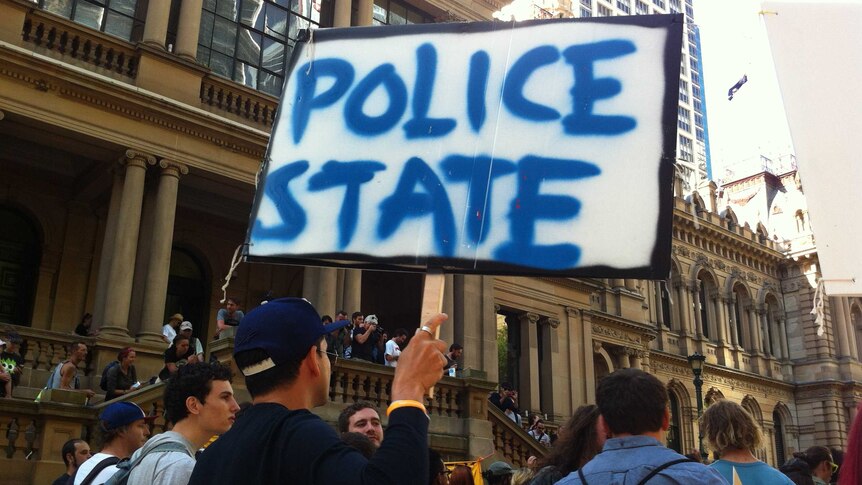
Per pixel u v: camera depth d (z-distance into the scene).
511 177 3.28
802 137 4.25
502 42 3.53
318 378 2.50
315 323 2.51
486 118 3.40
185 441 3.66
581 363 27.59
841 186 4.12
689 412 35.94
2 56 13.95
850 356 43.53
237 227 20.12
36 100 14.40
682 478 2.64
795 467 5.66
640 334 32.78
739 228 43.00
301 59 3.68
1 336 12.89
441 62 3.54
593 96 3.35
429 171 3.35
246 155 16.98
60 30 15.17
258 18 18.95
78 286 17.30
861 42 4.34
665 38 3.38
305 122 3.56
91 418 9.68
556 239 3.16
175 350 11.67
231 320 12.73
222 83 17.23
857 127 4.21
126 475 3.51
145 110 15.64
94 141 15.15
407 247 3.23
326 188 3.41
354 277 17.97
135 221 15.05
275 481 2.09
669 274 3.05
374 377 12.70
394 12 21.52
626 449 2.85
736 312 42.19
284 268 20.92
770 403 41.59
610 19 3.45
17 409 9.32
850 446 2.67
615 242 3.12
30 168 17.11
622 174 3.21
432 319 2.37
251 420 2.30
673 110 3.27
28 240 17.30
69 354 13.61
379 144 3.44
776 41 4.42
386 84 3.55
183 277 19.39
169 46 16.67
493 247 3.18
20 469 9.01
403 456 2.01
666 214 3.13
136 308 15.07
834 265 4.03
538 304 26.70
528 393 25.25
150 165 15.79
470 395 13.68
